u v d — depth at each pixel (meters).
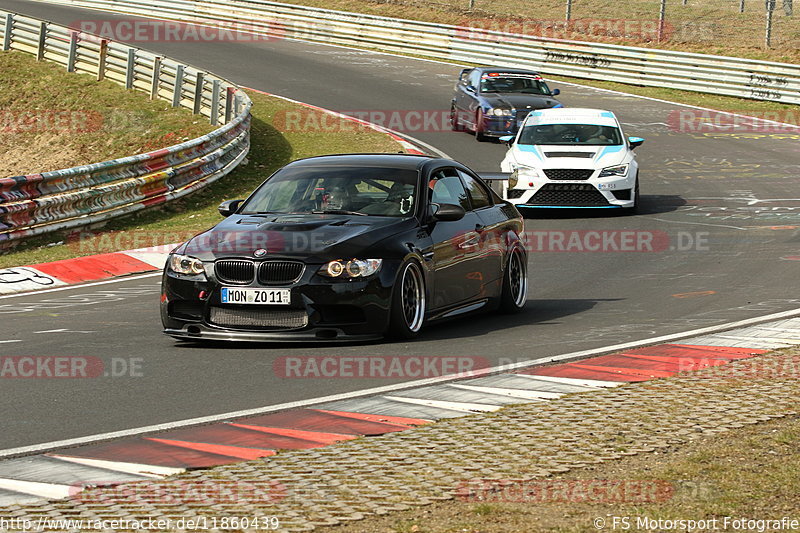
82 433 23.06
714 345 32.25
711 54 133.62
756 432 22.55
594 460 20.53
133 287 47.47
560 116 70.31
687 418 23.66
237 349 32.72
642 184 77.75
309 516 17.33
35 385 28.03
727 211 66.44
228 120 94.06
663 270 48.97
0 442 22.39
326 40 158.50
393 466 20.14
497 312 40.00
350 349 32.41
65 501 18.09
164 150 68.81
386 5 169.38
